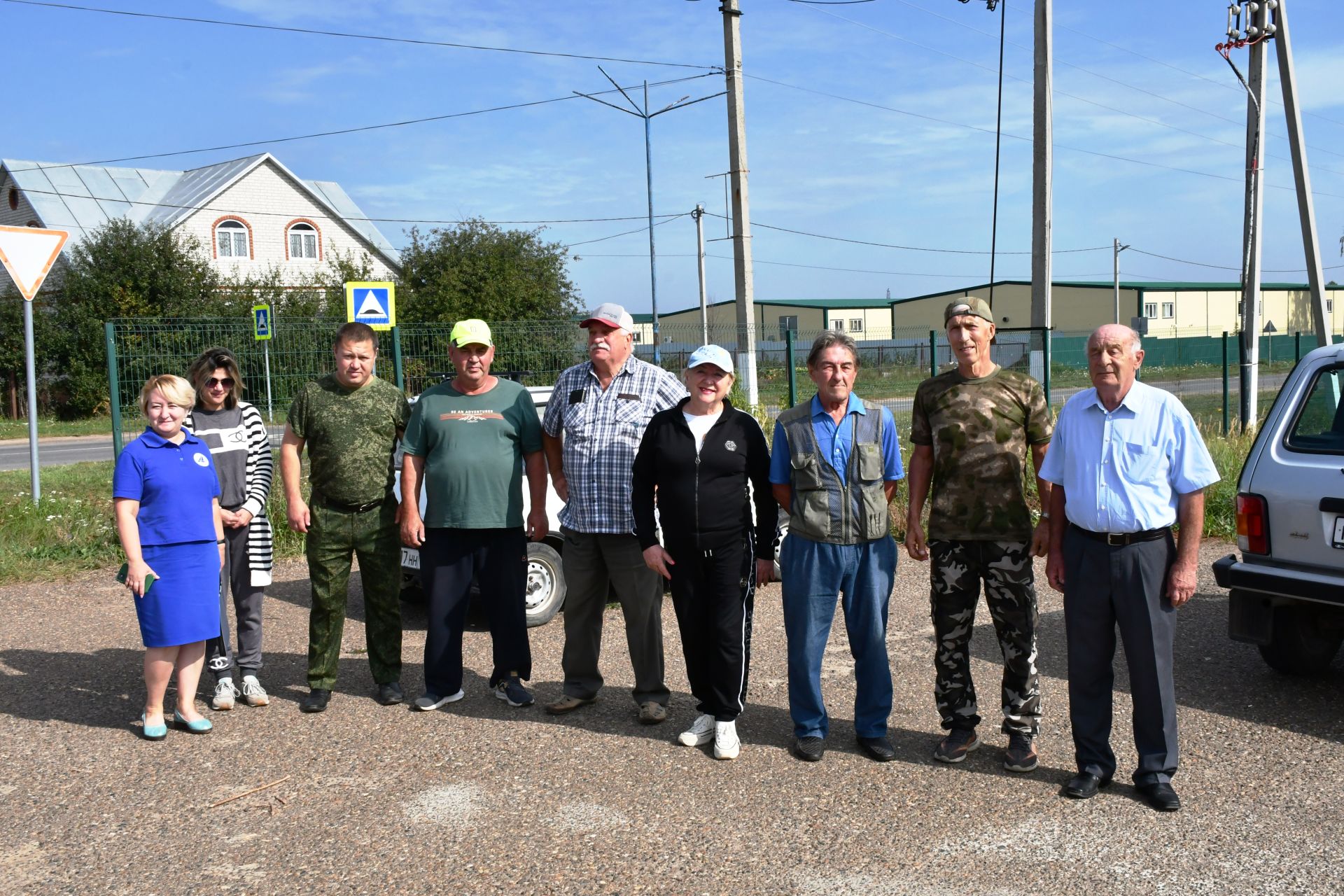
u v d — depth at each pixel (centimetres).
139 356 972
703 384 464
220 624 505
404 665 611
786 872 355
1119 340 401
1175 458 400
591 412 510
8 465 1925
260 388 1018
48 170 4012
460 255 3534
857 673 463
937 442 446
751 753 465
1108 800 408
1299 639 538
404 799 419
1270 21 1488
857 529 450
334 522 525
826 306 6594
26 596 783
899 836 380
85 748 478
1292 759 444
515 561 536
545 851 374
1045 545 437
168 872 361
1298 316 6869
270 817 404
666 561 468
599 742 481
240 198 4044
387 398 536
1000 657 600
